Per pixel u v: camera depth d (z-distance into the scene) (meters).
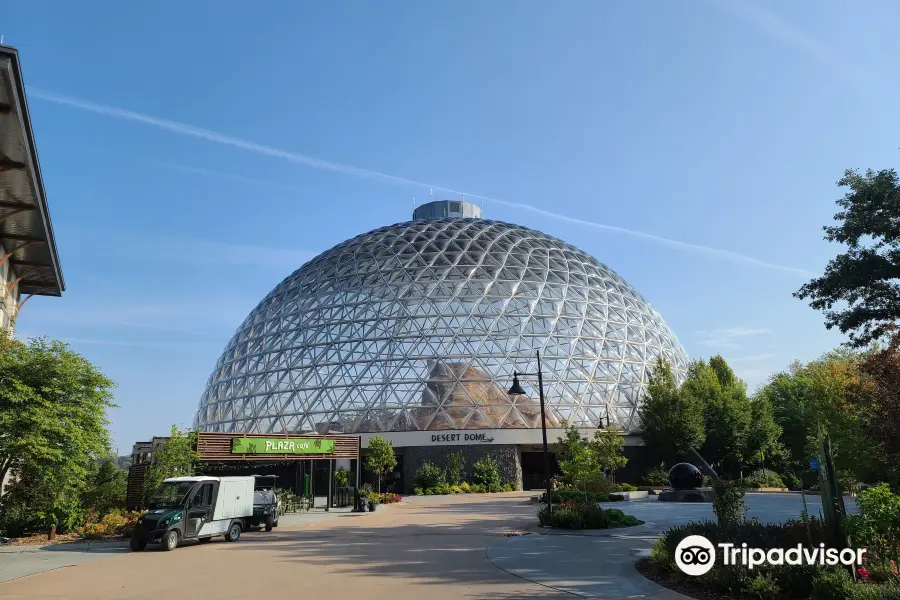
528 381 53.12
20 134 21.42
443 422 50.72
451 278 58.19
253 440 34.56
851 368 48.88
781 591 11.95
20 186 25.39
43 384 24.56
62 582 15.04
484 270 59.47
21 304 39.22
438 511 34.91
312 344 57.31
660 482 51.53
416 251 61.66
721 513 17.56
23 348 25.39
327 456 38.72
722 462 56.53
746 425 55.16
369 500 37.12
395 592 13.24
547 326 56.59
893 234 21.98
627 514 28.84
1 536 23.92
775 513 29.08
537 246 65.62
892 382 22.64
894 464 26.78
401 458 52.94
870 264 22.27
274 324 62.75
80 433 24.28
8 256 32.12
